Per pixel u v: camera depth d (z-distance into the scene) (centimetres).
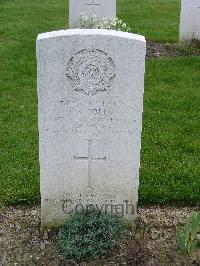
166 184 255
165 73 406
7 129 311
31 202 245
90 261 206
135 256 206
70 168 214
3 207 240
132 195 220
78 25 508
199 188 252
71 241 207
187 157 281
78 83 200
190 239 216
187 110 341
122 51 195
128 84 200
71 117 205
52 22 562
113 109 204
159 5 665
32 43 475
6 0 672
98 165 215
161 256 209
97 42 194
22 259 209
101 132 208
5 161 275
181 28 483
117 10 634
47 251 212
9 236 221
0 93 365
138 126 207
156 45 488
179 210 241
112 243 209
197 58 441
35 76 397
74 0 500
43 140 208
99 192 220
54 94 201
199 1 469
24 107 343
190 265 205
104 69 198
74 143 210
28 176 261
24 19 572
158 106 345
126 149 212
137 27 551
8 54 441
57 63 196
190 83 388
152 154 283
